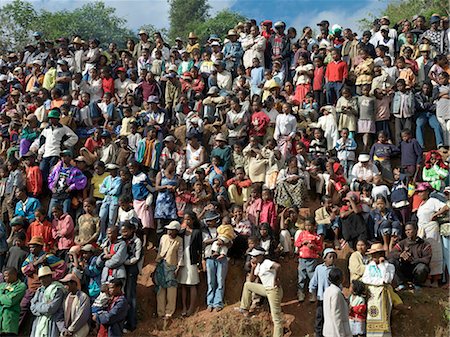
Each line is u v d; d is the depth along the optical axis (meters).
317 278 12.38
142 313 13.58
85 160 16.69
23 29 47.75
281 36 21.50
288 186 14.91
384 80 18.27
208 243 13.55
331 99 18.73
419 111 17.45
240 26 23.58
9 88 22.80
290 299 13.34
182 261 13.47
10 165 16.50
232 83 20.73
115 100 19.69
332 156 16.47
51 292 11.99
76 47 22.88
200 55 22.83
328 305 11.33
